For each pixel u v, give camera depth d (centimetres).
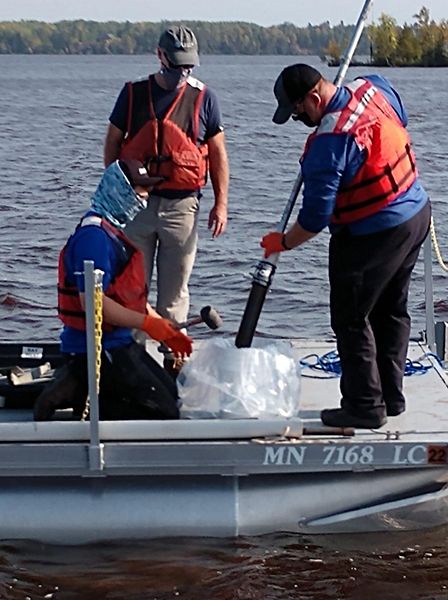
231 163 2183
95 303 439
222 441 459
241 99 4866
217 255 1170
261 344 505
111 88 6494
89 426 457
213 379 480
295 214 1472
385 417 481
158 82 544
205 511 467
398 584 450
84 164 2209
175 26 547
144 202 467
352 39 496
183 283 564
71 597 439
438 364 577
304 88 451
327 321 924
